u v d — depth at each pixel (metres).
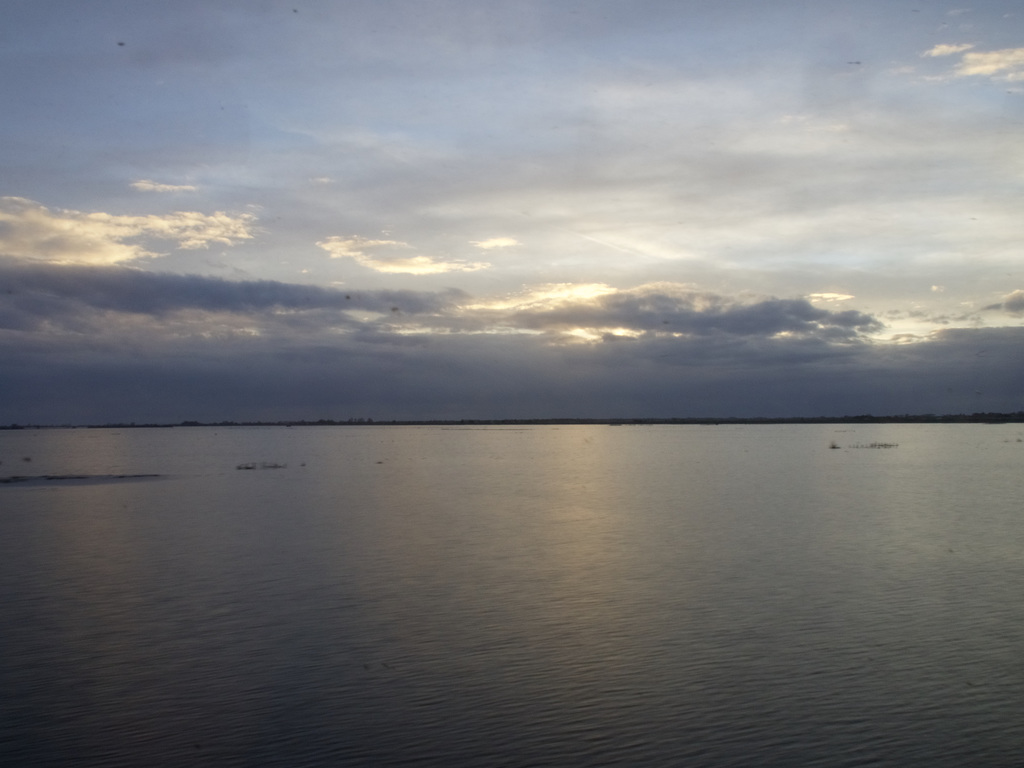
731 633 18.78
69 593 23.59
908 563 26.47
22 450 135.50
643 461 87.94
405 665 16.88
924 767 12.31
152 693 15.52
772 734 13.45
